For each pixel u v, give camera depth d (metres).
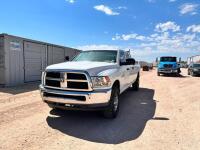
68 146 4.17
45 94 5.64
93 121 5.80
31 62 15.27
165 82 16.47
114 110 6.12
